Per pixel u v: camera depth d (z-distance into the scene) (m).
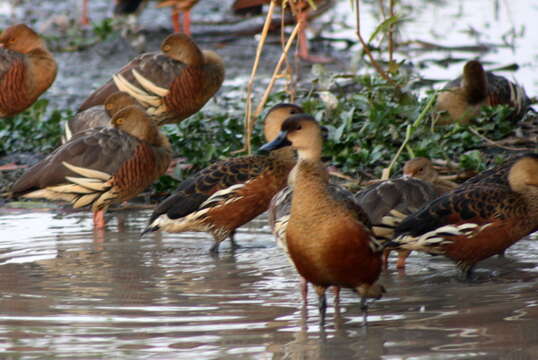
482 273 10.36
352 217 8.39
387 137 15.76
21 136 17.55
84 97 21.05
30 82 16.67
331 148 15.43
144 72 16.25
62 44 26.12
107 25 26.00
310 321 8.57
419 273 10.41
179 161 15.74
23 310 8.88
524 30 27.14
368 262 8.45
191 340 7.98
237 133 16.81
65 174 12.84
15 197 13.20
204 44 25.91
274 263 10.94
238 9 24.34
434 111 16.20
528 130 16.78
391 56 16.66
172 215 11.80
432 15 29.80
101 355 7.59
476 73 16.12
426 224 10.08
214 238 11.84
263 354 7.61
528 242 11.88
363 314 8.63
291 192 10.02
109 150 13.04
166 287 9.77
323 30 27.34
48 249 11.59
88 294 9.48
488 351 7.57
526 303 8.98
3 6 32.06
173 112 16.58
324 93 16.41
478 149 15.84
